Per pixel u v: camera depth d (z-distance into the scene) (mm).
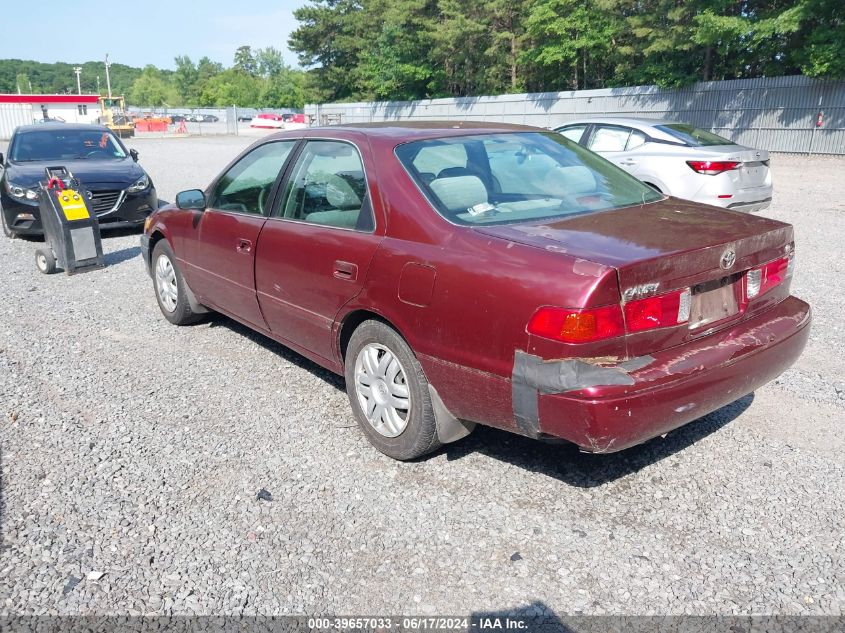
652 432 2842
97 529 3113
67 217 7590
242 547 2977
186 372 4898
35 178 9688
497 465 3590
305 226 4004
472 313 2996
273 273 4238
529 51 37438
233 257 4668
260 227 4375
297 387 4617
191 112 73062
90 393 4566
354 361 3752
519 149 3969
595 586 2709
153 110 76375
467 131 4027
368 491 3377
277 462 3664
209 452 3775
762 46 27484
